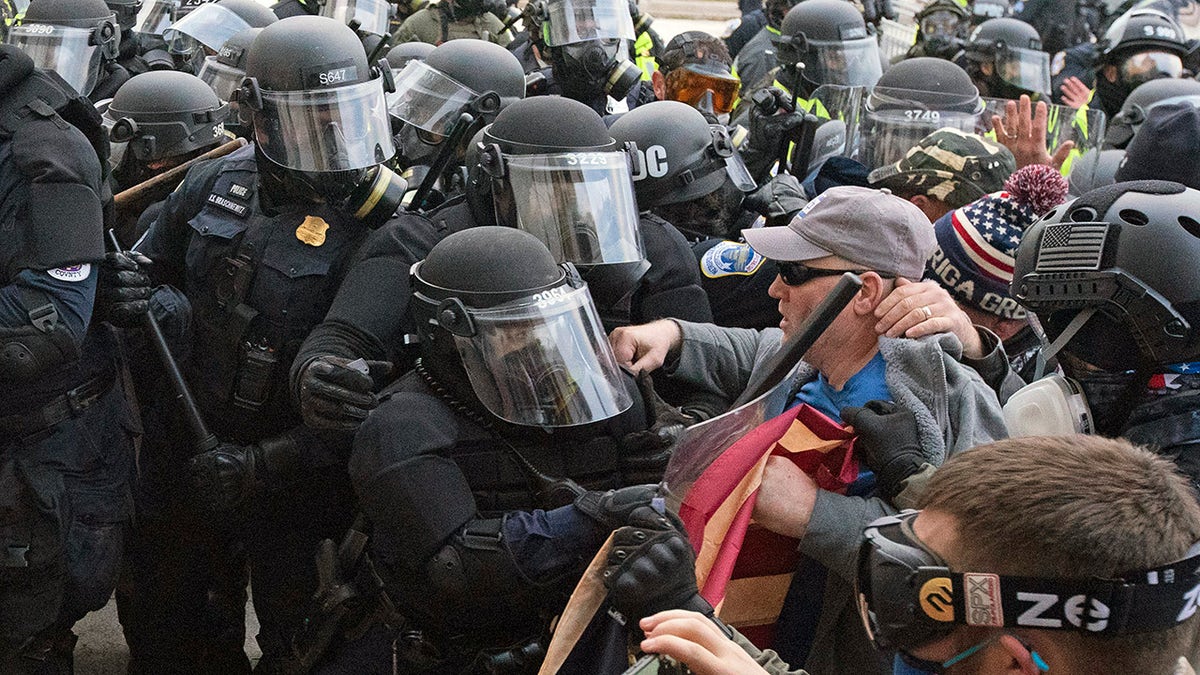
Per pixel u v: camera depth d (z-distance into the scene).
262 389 3.08
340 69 3.03
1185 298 1.95
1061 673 1.26
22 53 2.86
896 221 2.29
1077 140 4.25
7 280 2.83
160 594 3.58
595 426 2.42
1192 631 1.27
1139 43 5.93
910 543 1.36
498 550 2.21
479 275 2.29
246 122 3.06
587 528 2.22
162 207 3.45
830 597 2.20
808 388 2.42
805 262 2.33
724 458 2.09
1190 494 1.29
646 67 6.32
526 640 2.35
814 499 2.15
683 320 2.98
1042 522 1.24
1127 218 2.00
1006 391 2.38
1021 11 7.72
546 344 2.29
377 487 2.27
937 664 1.35
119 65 5.06
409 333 2.81
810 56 5.08
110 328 3.16
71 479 2.99
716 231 3.58
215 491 3.02
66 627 3.12
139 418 3.40
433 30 6.78
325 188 3.05
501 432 2.35
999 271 2.59
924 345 2.23
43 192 2.80
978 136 3.28
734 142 4.21
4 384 2.86
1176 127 2.59
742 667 1.48
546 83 5.08
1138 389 2.02
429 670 2.40
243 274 3.07
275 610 3.25
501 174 2.77
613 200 2.82
